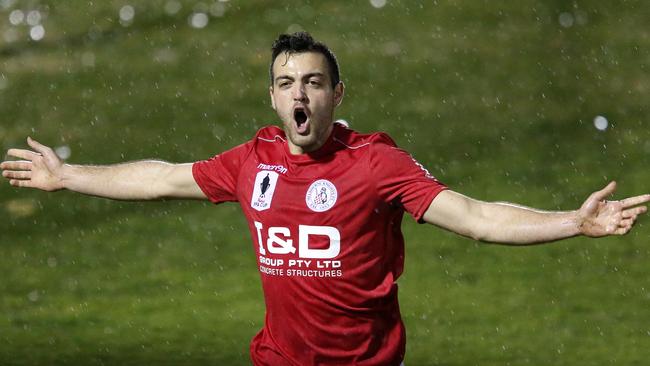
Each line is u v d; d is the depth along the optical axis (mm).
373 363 18938
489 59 61719
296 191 18250
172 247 44938
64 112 58188
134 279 42062
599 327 36562
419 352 34531
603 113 56688
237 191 19078
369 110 56938
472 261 42812
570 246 43875
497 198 48469
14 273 42844
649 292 39625
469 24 65188
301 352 19000
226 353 34531
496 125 55531
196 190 19594
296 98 17938
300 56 18109
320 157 18297
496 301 39094
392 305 18922
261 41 64125
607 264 42188
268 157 18797
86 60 63281
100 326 37469
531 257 43000
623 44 63250
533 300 39125
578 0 67438
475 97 58125
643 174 50562
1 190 50281
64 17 68000
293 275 18484
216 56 62906
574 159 52188
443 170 51281
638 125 55469
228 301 39750
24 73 62188
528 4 67000
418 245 44344
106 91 60031
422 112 56781
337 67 18594
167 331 36875
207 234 46031
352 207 18047
